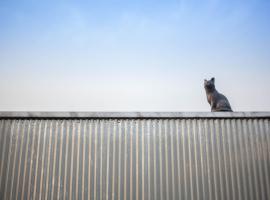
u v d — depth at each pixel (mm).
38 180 3623
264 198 3689
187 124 3949
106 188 3629
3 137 3766
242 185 3719
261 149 3898
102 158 3750
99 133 3855
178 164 3768
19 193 3562
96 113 3898
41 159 3709
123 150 3793
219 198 3645
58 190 3596
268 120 4035
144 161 3760
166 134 3891
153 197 3615
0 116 3809
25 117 3848
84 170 3689
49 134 3816
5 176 3619
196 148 3848
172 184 3676
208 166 3773
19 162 3682
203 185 3686
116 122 3912
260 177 3771
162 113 3941
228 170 3770
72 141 3801
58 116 3861
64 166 3695
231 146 3885
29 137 3789
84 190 3609
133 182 3666
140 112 3934
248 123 4004
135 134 3869
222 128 3959
